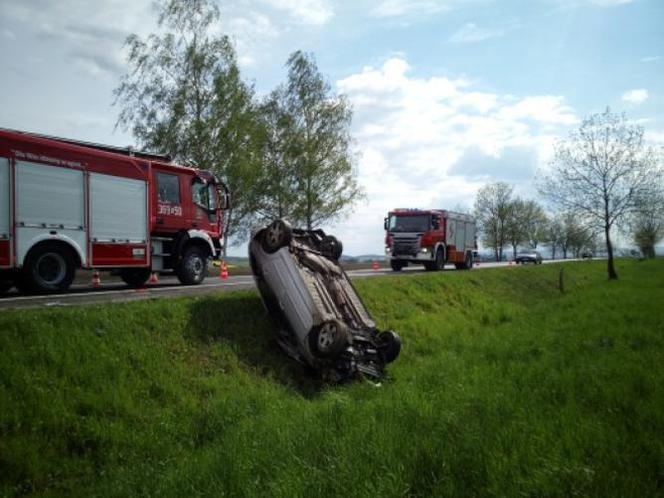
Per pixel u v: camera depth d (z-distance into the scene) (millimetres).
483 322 18969
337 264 12672
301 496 4613
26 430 6414
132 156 15930
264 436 6434
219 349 9883
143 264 15539
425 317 16172
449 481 4633
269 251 10961
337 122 40594
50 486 5953
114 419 7113
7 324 7750
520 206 87500
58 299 12031
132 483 5730
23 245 12500
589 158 33719
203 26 32344
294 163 39031
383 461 5098
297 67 40094
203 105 32469
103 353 8117
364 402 7949
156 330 9422
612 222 34625
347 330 10180
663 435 5676
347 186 40219
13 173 12352
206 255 17828
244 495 4910
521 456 5012
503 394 7703
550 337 13227
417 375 10227
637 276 38219
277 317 11273
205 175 17984
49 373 7344
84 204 13867
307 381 10555
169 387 8203
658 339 12109
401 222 29375
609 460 4934
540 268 35250
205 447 6855
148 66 31500
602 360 9867
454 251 31641
